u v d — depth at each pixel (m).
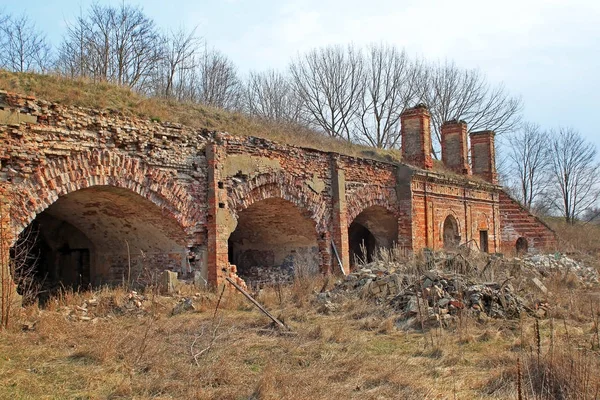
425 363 7.64
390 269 13.42
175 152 13.31
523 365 6.64
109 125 12.00
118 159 12.00
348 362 7.39
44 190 10.70
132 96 13.80
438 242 23.19
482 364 7.53
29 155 10.53
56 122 11.09
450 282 11.51
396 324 10.23
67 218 14.48
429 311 10.37
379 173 20.52
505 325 9.95
